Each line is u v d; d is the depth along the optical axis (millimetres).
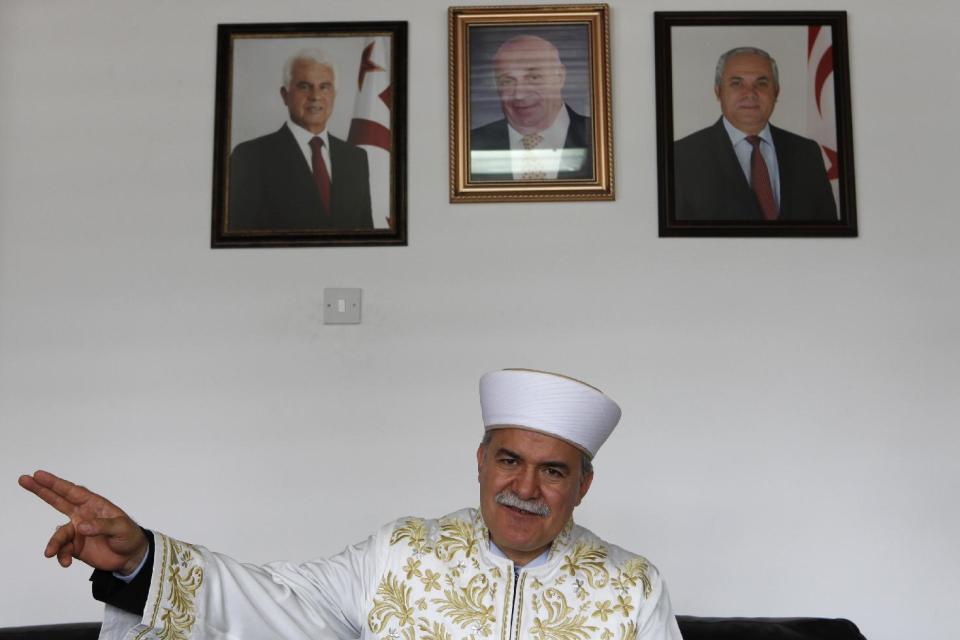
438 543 1796
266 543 2660
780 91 2797
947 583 2639
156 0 2854
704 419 2688
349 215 2764
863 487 2672
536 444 1646
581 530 1841
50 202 2783
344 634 1754
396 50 2812
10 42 2840
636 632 1724
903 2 2840
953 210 2768
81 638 2279
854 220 2744
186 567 1533
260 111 2801
